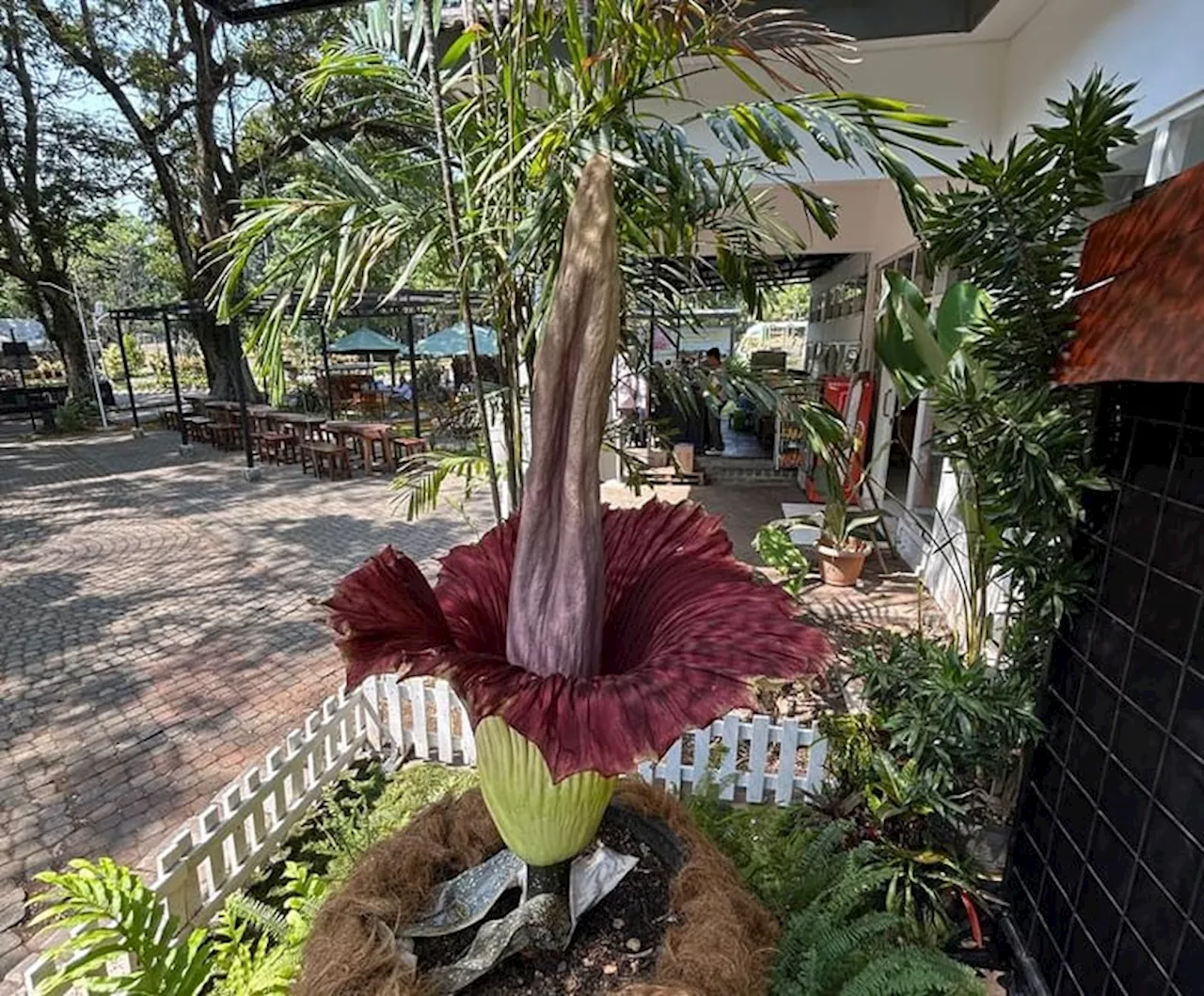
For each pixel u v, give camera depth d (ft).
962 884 6.25
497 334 8.55
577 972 3.62
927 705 6.63
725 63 6.14
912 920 6.00
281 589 16.21
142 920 4.53
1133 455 4.74
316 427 33.32
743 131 6.24
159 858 6.46
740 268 9.17
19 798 8.82
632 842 4.47
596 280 2.83
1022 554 5.61
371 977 3.44
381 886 3.97
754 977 3.65
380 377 75.87
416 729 9.45
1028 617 6.08
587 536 3.01
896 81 12.41
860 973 4.66
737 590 3.45
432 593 3.56
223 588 16.29
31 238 46.91
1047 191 5.66
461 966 3.52
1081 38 9.49
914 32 11.66
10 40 39.63
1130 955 4.54
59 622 14.33
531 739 2.41
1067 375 5.20
